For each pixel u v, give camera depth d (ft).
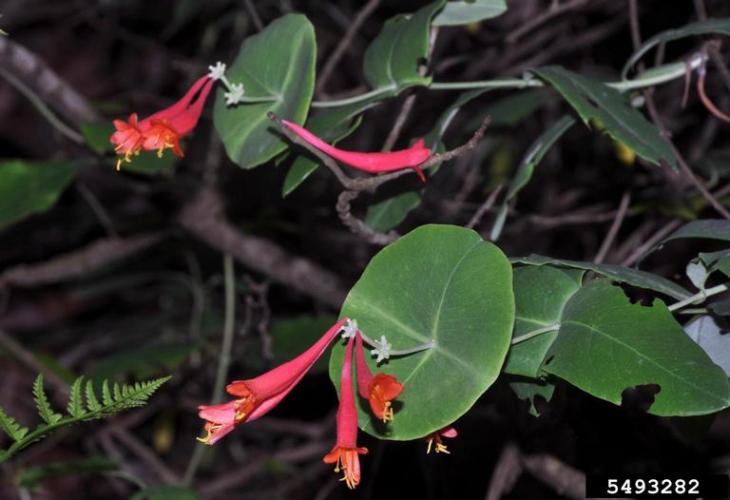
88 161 2.97
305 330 3.24
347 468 1.96
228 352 3.20
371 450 3.43
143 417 3.77
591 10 3.53
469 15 2.35
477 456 3.19
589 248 3.60
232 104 2.23
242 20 3.88
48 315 4.71
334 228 3.62
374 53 2.30
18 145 5.17
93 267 3.56
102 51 5.01
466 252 2.02
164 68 4.61
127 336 3.96
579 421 2.57
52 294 4.74
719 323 2.12
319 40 3.97
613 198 3.46
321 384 3.95
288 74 2.21
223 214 3.36
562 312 2.08
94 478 4.22
